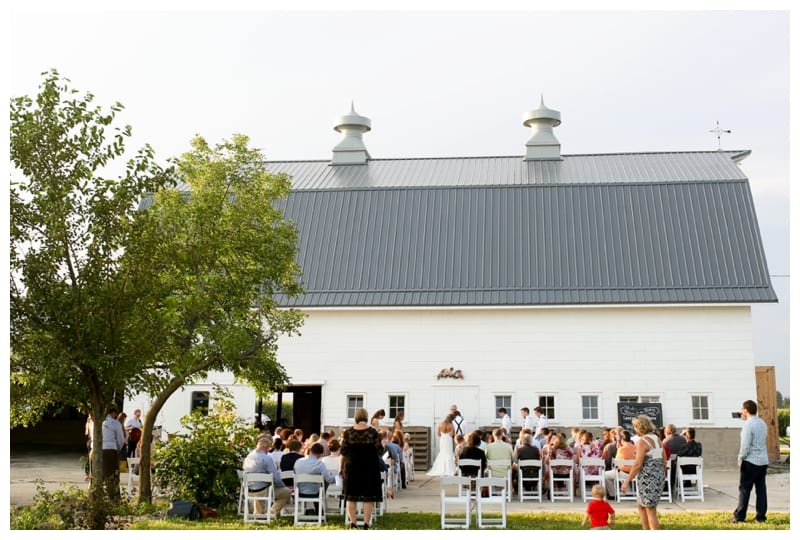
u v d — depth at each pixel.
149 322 13.71
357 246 29.62
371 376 27.30
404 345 27.34
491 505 17.22
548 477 18.95
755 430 14.17
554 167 33.44
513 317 27.11
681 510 16.22
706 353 26.22
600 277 27.47
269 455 15.56
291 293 18.42
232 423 17.47
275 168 35.88
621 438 19.09
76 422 38.09
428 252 29.11
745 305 26.22
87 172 13.24
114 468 17.66
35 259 12.75
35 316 12.78
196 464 16.14
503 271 28.09
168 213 15.93
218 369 17.06
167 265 15.23
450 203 30.53
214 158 17.42
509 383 26.75
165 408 27.58
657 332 26.50
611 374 26.42
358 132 36.44
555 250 28.53
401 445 21.30
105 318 12.99
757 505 14.20
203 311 16.19
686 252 27.86
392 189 31.25
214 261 16.62
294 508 15.70
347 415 27.20
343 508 15.90
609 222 29.12
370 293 27.92
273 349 18.31
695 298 26.38
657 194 29.67
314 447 14.99
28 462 27.98
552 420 26.39
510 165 34.31
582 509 16.58
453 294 27.55
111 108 13.62
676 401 26.08
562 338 26.80
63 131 13.23
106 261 13.33
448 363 27.09
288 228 18.05
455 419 24.27
